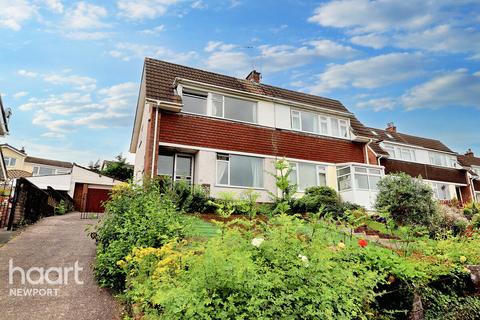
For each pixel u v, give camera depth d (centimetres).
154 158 1317
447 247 660
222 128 1520
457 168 2850
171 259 370
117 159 3828
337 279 367
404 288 500
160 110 1397
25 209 1225
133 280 404
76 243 881
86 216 1727
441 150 2839
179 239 531
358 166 1733
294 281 330
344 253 476
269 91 1892
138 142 1911
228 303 279
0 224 1144
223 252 329
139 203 664
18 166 4031
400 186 1249
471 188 2881
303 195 1514
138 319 346
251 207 599
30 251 772
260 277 312
